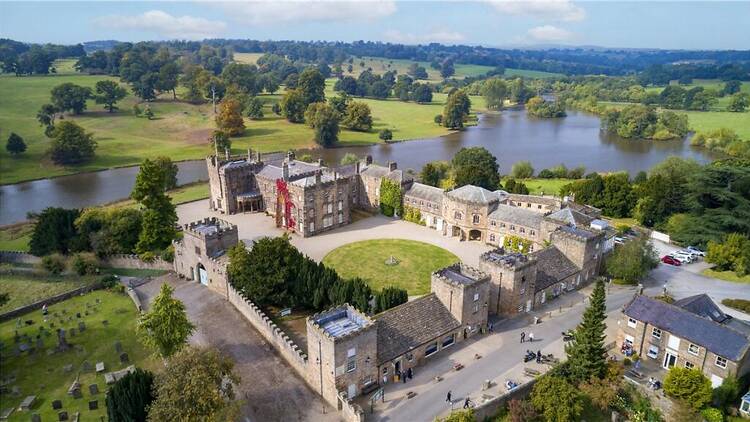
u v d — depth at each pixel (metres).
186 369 63.19
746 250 111.69
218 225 111.56
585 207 139.00
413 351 79.06
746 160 152.50
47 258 114.56
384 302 88.44
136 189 118.44
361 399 72.75
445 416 69.25
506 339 87.62
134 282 108.12
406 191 148.12
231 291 96.69
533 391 70.69
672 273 113.31
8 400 72.81
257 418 69.00
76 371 79.19
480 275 88.00
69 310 97.94
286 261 92.44
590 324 73.56
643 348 83.19
